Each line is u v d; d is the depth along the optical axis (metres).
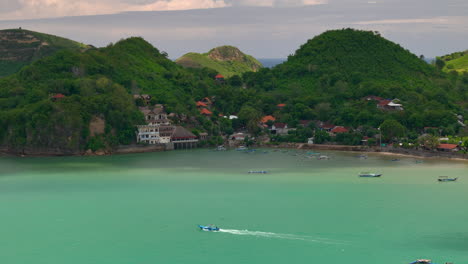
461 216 167.00
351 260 134.00
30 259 138.38
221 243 145.75
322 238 148.62
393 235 150.62
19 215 174.38
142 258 137.38
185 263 133.75
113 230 157.88
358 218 165.50
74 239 151.38
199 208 178.12
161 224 162.25
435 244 143.75
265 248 142.12
